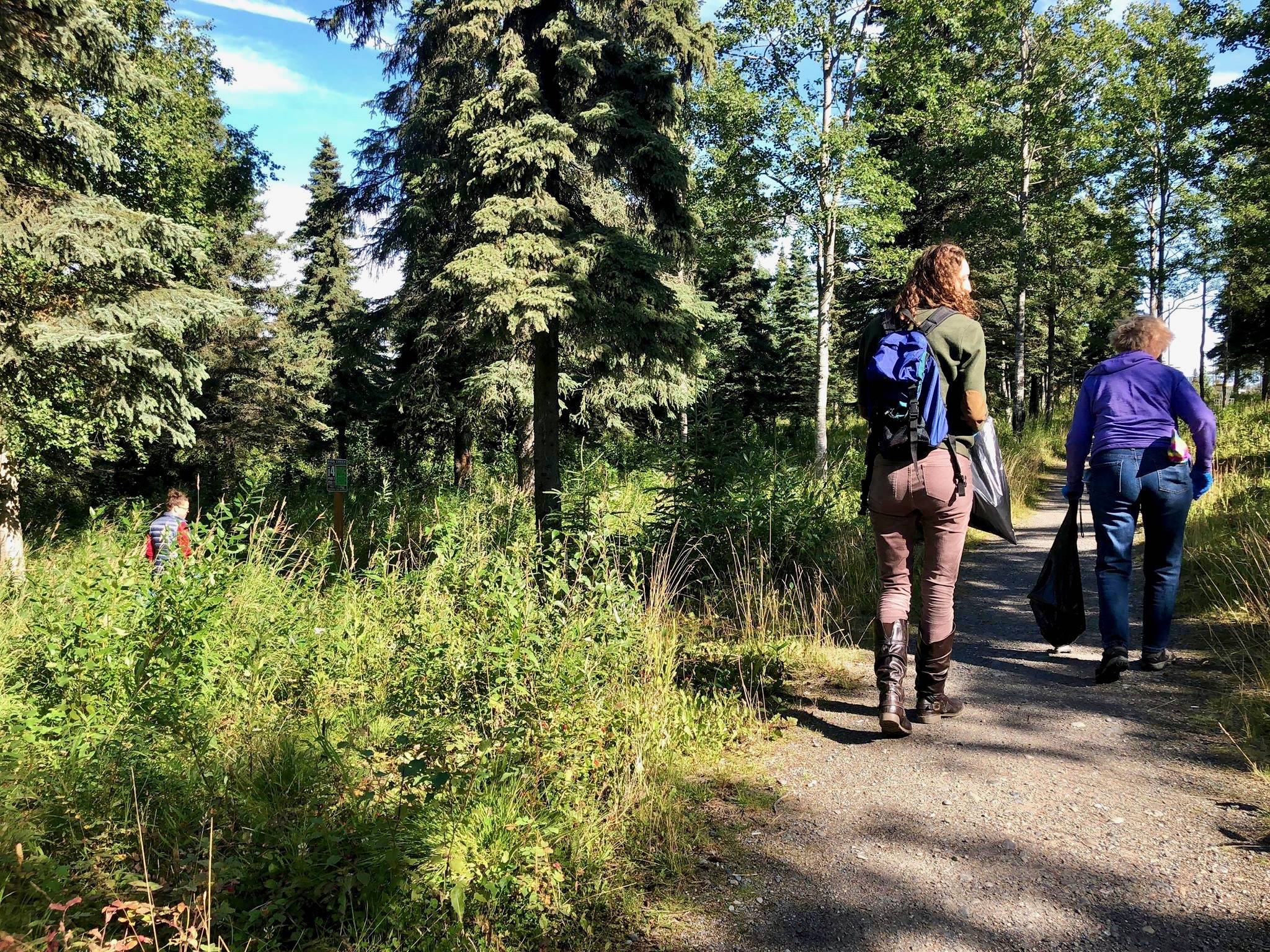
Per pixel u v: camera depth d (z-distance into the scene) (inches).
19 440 553.0
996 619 223.8
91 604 172.9
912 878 98.0
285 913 89.0
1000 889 94.3
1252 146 769.6
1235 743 126.0
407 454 800.3
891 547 142.7
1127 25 1027.3
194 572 183.6
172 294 384.8
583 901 94.9
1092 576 267.3
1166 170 1043.9
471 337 474.9
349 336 744.3
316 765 126.7
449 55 500.1
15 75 356.2
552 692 133.4
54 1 359.3
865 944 86.0
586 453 510.6
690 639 202.5
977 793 118.7
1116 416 165.5
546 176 432.1
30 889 91.8
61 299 368.2
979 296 1063.6
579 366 552.4
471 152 439.2
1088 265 1165.7
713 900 96.0
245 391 1046.4
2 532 361.1
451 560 210.7
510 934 88.5
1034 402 1834.4
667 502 307.6
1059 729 140.6
